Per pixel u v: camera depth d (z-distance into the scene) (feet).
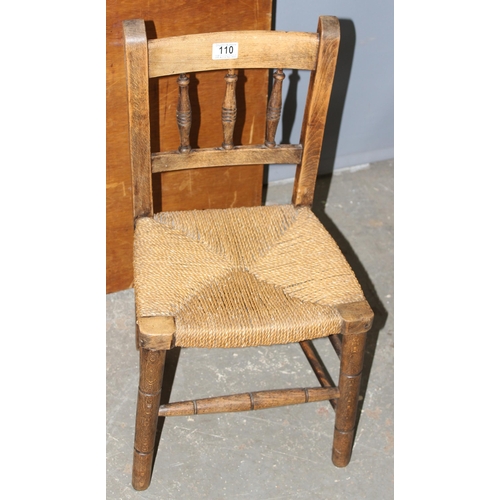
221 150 4.75
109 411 5.36
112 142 5.28
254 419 5.39
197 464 5.09
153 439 4.64
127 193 5.62
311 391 4.68
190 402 4.53
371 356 5.90
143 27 4.15
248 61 4.45
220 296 4.35
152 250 4.61
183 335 4.10
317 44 4.44
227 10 5.09
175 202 6.01
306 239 4.80
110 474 4.98
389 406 5.53
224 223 4.88
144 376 4.28
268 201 7.27
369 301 6.35
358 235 7.01
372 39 6.70
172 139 5.59
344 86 6.97
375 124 7.50
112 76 4.98
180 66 4.35
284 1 6.00
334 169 7.74
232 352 5.85
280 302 4.34
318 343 6.00
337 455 5.05
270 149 4.81
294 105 6.70
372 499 4.97
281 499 4.93
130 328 5.93
